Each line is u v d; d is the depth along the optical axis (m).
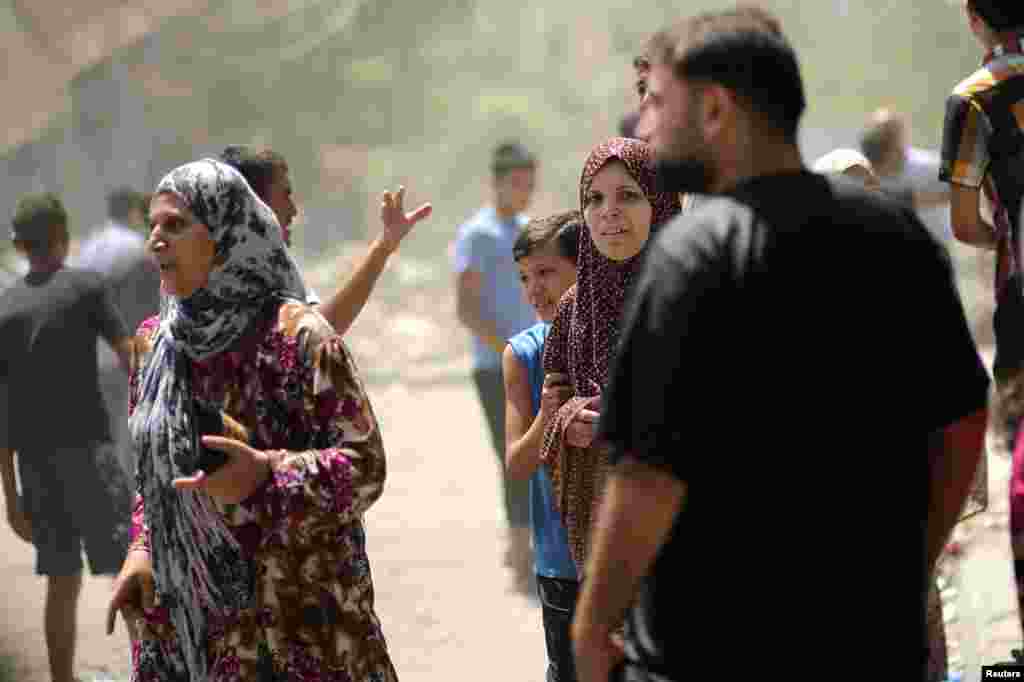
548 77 98.50
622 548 7.33
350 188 92.12
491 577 22.70
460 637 19.38
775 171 7.56
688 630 7.38
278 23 89.88
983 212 16.02
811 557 7.25
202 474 9.88
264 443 10.52
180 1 53.47
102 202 74.44
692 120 7.63
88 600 21.95
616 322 11.42
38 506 17.70
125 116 76.44
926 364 7.59
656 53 7.86
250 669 10.55
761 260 7.24
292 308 10.59
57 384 17.83
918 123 86.38
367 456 10.36
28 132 52.22
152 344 11.15
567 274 13.72
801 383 7.23
